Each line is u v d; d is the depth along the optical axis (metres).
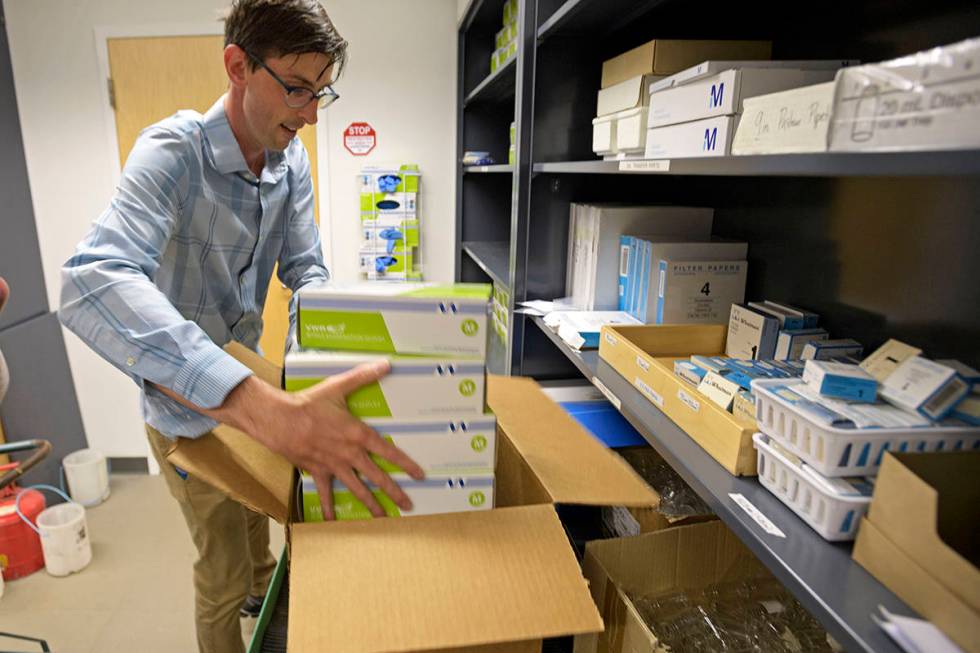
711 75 0.87
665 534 0.98
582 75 1.56
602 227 1.44
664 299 1.25
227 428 0.89
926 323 0.83
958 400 0.62
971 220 0.76
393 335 0.77
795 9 1.14
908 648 0.47
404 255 2.79
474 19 2.55
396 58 2.75
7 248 2.48
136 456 2.96
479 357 0.76
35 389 2.57
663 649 0.73
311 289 0.79
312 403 0.73
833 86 0.56
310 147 2.79
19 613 1.95
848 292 0.99
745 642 0.92
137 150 1.18
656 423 0.92
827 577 0.56
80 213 2.72
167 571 2.18
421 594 0.65
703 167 0.75
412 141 2.84
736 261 1.26
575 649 0.94
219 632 1.50
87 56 2.59
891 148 0.48
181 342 0.85
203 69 2.61
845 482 0.62
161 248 1.16
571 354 1.27
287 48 1.12
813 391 0.71
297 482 0.83
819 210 1.06
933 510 0.49
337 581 0.65
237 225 1.38
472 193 2.88
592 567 0.91
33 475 2.54
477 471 0.79
